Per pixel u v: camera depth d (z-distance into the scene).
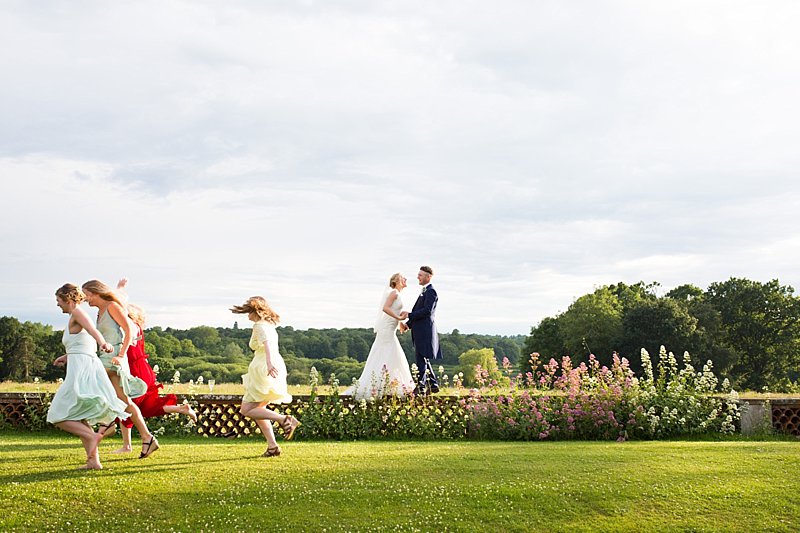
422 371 12.34
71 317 7.05
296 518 5.61
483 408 11.62
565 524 5.64
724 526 5.64
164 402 8.20
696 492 6.33
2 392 12.55
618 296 61.38
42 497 5.84
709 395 12.38
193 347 51.84
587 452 8.32
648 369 12.39
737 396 12.16
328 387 12.25
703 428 11.84
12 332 65.00
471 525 5.58
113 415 7.06
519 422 11.41
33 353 65.31
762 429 11.98
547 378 12.33
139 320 8.79
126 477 6.52
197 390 13.06
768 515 5.85
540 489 6.35
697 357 46.31
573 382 11.85
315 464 7.33
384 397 11.86
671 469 7.14
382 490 6.27
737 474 6.95
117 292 8.84
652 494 6.27
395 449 8.88
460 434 11.57
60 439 10.77
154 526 5.41
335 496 6.09
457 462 7.51
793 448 8.57
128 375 8.02
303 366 44.38
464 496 6.15
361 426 11.59
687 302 54.91
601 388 12.03
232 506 5.80
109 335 8.09
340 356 46.66
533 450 8.62
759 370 53.75
